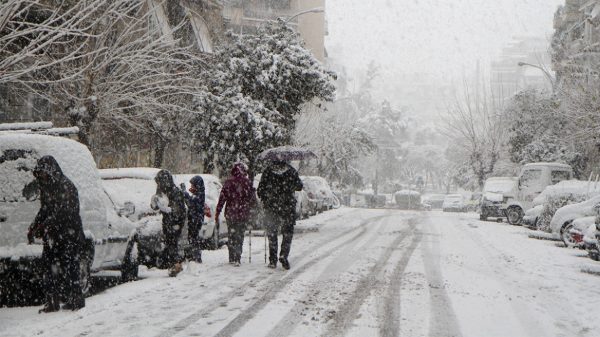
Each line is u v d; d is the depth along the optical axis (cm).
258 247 1584
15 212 832
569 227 1772
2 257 809
